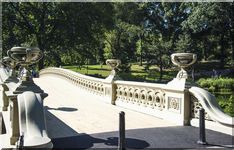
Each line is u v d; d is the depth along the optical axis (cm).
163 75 5650
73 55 5831
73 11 5244
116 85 1527
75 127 979
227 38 5484
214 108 938
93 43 5525
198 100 984
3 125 1070
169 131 926
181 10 6119
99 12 5416
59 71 2998
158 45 5362
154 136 862
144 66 6316
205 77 5069
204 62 6400
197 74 5316
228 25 5009
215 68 5750
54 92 2075
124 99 1445
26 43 5159
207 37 5712
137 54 6206
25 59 764
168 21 6381
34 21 5606
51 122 1059
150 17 6606
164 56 5278
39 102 664
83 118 1141
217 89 3391
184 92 1007
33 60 773
